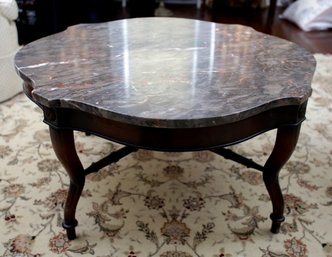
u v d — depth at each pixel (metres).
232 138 0.96
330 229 1.27
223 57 1.24
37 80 1.04
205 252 1.18
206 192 1.44
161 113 0.88
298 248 1.19
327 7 3.38
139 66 1.16
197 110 0.90
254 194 1.43
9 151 1.65
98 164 1.25
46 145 1.71
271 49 1.31
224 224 1.29
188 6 4.16
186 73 1.11
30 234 1.23
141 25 1.60
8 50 2.00
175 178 1.52
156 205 1.37
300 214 1.33
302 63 1.18
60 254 1.16
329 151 1.70
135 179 1.50
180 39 1.42
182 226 1.28
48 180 1.48
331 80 2.39
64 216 1.17
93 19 3.21
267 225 1.28
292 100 0.96
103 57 1.22
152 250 1.18
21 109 2.01
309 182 1.50
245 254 1.17
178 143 0.93
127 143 0.95
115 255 1.16
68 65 1.15
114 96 0.96
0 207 1.33
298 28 3.49
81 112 0.97
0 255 1.15
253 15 3.89
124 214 1.32
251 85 1.03
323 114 2.01
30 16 3.01
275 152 1.10
